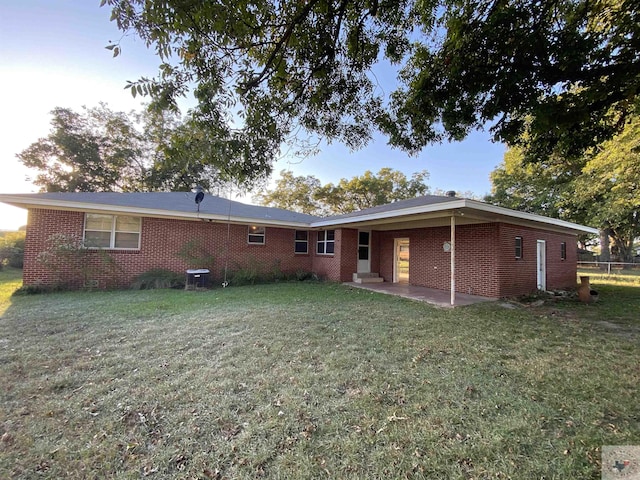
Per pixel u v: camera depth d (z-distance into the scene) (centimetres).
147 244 1006
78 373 328
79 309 631
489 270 880
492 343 454
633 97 373
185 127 397
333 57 421
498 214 761
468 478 187
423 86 444
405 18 421
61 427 234
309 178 3031
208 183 1600
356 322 563
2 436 222
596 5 387
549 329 536
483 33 362
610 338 484
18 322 526
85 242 908
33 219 862
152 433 229
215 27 305
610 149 1109
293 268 1325
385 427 238
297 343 437
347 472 192
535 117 384
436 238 1053
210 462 200
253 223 1150
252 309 657
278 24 359
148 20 273
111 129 2198
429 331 512
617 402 281
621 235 2214
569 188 1764
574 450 213
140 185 2347
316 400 279
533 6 350
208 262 1084
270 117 430
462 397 288
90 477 186
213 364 357
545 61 353
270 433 230
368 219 943
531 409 267
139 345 418
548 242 1084
